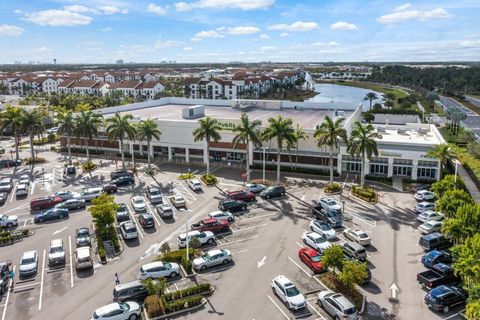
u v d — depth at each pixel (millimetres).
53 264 43125
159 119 92375
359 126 65500
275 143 80562
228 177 75000
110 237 49000
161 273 40031
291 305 35000
